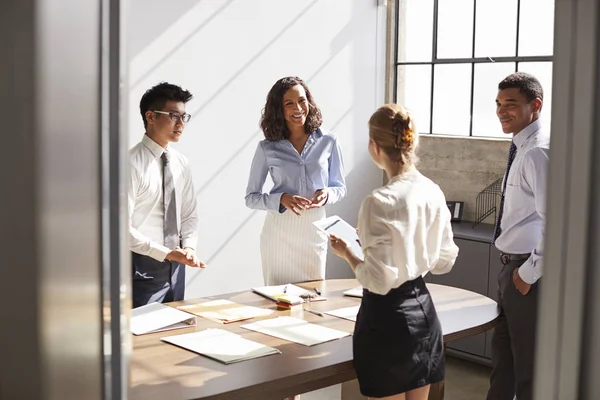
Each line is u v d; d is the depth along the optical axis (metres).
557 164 1.25
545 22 5.12
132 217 3.56
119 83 1.43
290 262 4.08
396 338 2.60
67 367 1.41
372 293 2.64
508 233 3.47
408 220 2.58
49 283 1.37
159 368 2.53
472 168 5.56
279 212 4.04
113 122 1.43
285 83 4.01
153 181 3.60
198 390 2.33
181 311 3.19
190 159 5.00
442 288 3.84
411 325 2.62
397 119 2.66
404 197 2.60
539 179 3.29
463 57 5.64
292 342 2.84
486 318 3.25
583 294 1.25
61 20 1.35
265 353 2.68
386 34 6.03
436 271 3.09
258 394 2.40
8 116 1.33
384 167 2.74
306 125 4.09
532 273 3.28
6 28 1.32
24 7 1.32
